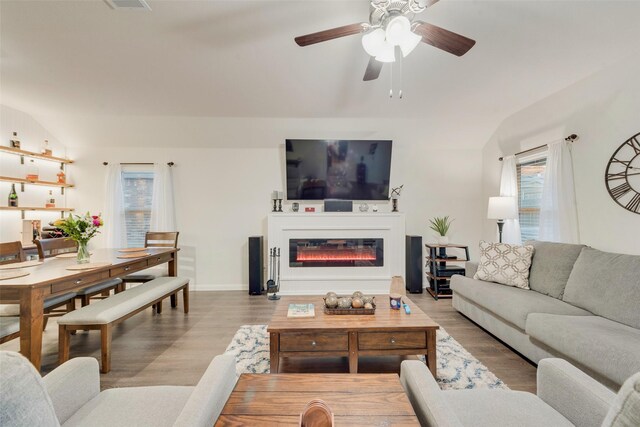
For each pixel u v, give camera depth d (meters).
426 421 0.91
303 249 4.15
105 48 2.34
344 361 2.17
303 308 2.16
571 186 2.88
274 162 4.36
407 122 3.99
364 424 0.89
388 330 1.86
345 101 3.37
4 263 2.40
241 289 4.34
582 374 1.06
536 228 3.50
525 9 1.92
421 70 2.70
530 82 2.90
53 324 2.95
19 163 3.71
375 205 4.38
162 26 2.08
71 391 1.05
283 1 1.85
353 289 4.07
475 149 4.51
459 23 2.05
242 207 4.37
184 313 3.25
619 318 1.85
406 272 4.27
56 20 2.01
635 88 2.36
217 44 2.30
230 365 1.12
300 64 2.60
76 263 2.38
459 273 3.87
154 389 1.20
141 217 4.36
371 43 1.69
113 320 2.08
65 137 4.12
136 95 3.20
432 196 4.50
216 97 3.26
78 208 4.29
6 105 3.48
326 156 4.16
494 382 1.88
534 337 1.98
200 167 4.34
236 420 0.90
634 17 1.97
